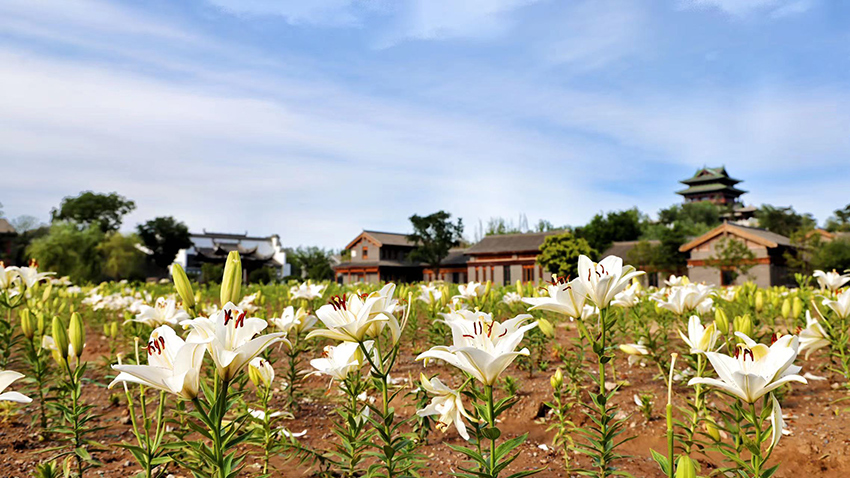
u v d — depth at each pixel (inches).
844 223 2362.2
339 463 118.4
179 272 101.9
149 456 89.9
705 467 139.3
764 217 3388.3
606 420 105.0
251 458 143.6
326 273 2613.2
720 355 80.2
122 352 264.4
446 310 212.2
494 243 2224.4
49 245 2128.4
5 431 163.6
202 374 174.2
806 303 246.5
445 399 86.8
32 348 156.2
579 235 2802.7
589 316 174.6
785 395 188.9
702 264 1632.6
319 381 210.8
